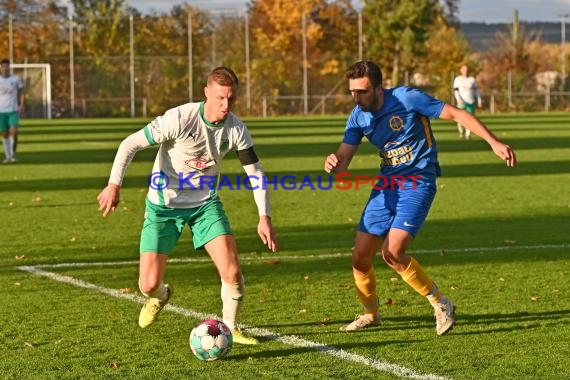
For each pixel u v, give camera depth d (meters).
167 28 67.62
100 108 67.31
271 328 9.34
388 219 9.16
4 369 7.94
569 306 10.20
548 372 7.71
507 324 9.42
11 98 30.38
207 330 8.12
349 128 9.30
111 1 75.50
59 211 18.88
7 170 28.03
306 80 68.00
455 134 45.66
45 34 68.88
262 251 14.02
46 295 10.96
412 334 9.06
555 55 75.06
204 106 8.46
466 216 17.70
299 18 71.38
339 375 7.68
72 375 7.77
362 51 70.94
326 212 18.52
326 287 11.34
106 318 9.80
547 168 27.34
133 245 14.71
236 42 67.25
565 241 14.68
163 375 7.75
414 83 72.62
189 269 12.58
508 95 72.81
